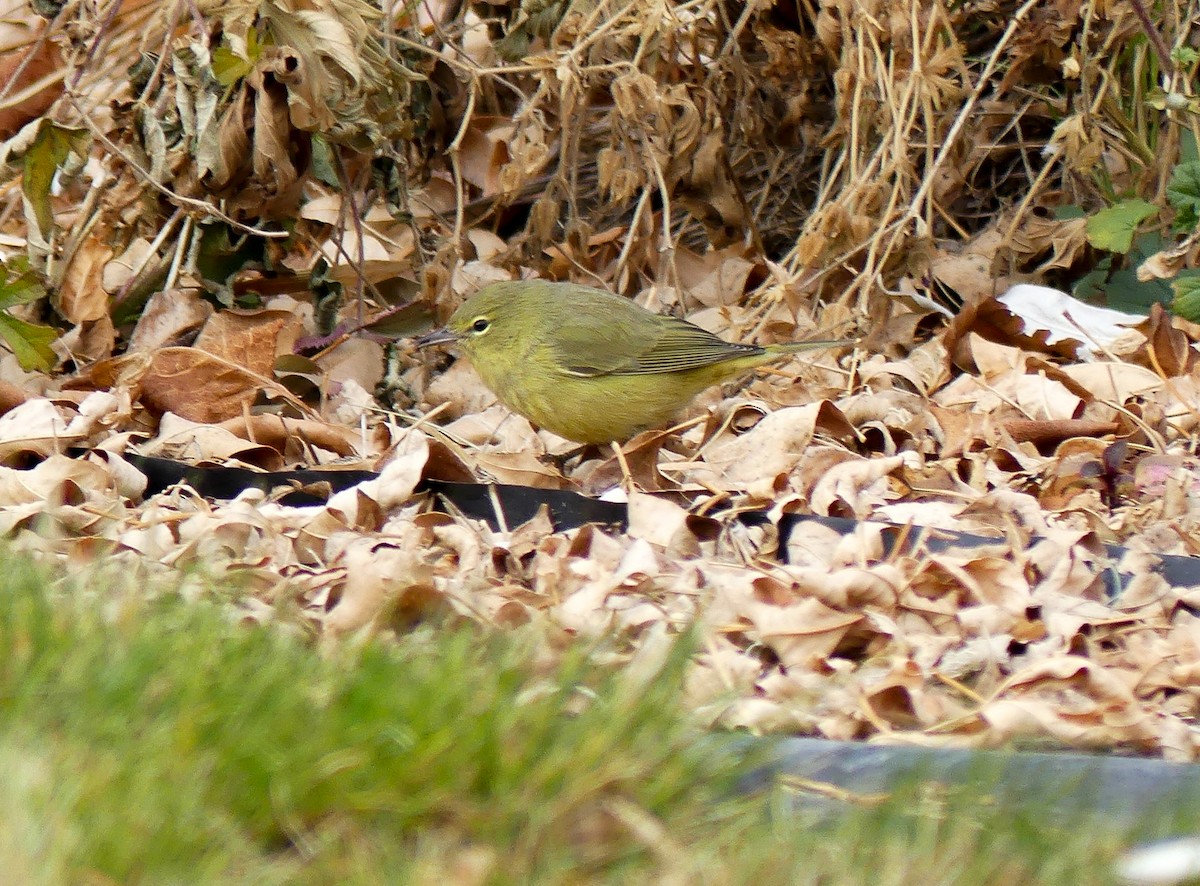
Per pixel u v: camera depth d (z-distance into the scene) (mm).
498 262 14805
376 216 15820
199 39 12562
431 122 14633
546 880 5676
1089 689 7789
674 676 6504
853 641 8445
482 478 11016
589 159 16016
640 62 14250
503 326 11883
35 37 13969
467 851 5773
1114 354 13180
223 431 11469
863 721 7449
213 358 11789
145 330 12836
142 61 12750
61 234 13211
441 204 15695
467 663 6488
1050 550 9375
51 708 6121
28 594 6820
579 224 14578
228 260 12961
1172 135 14328
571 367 11766
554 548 9531
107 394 11469
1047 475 11180
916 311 13930
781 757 6477
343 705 6129
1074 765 6438
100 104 13328
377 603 8047
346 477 10750
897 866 5613
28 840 5328
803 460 11055
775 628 8227
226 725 5953
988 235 15008
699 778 6129
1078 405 12289
